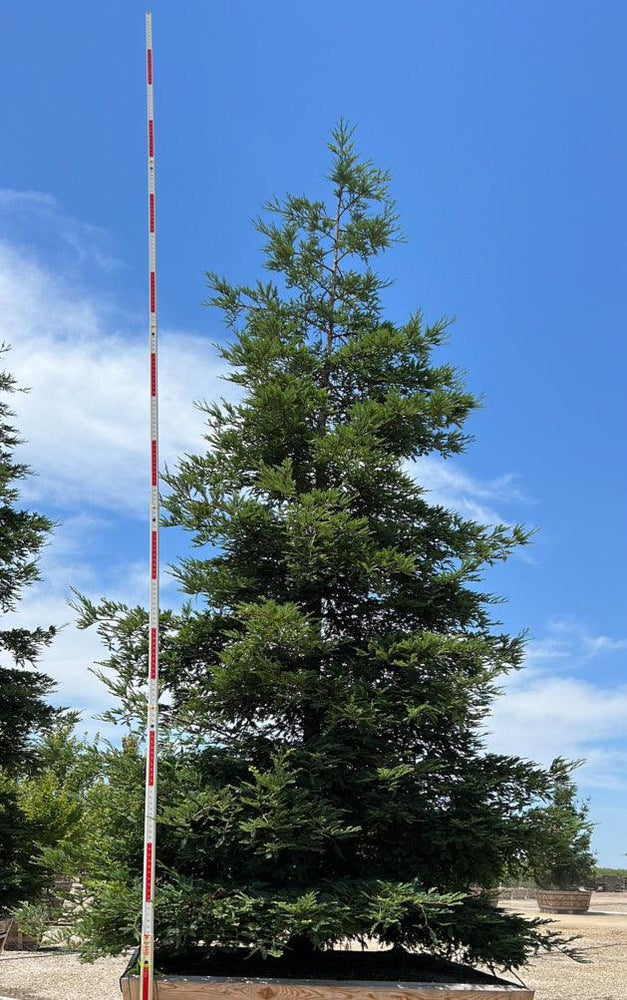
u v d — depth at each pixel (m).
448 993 7.38
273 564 9.61
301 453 10.18
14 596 14.40
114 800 8.29
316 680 8.45
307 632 8.36
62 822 14.89
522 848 8.72
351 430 9.35
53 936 8.32
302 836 7.83
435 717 8.57
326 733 8.40
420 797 8.64
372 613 9.68
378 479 9.70
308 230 11.09
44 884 12.78
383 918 7.57
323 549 8.92
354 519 9.23
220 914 7.48
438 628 9.64
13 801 14.20
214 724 8.83
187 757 8.69
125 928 7.64
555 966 14.26
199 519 9.23
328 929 7.46
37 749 13.83
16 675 13.99
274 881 8.40
